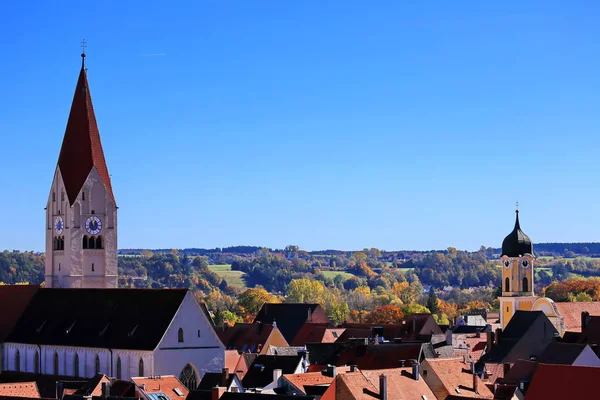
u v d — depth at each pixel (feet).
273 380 643.45
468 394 609.83
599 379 521.24
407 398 572.51
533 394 533.14
